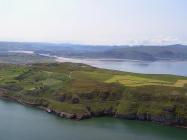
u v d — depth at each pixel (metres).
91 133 170.88
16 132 168.38
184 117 189.75
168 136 170.00
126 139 162.50
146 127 186.25
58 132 170.62
